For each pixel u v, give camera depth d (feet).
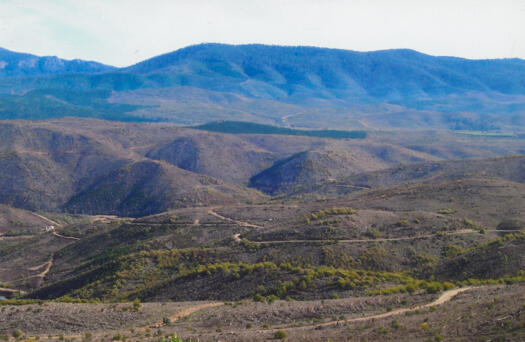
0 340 154.92
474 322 124.57
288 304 179.32
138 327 163.84
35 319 172.86
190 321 167.84
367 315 157.38
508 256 229.66
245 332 148.77
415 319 139.03
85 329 164.76
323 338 133.08
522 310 122.62
